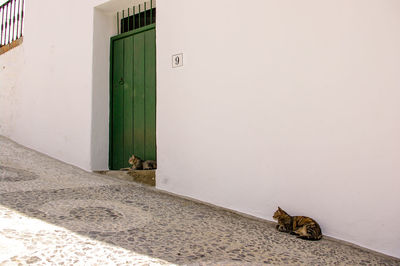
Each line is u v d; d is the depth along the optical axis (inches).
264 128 137.3
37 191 143.9
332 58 119.9
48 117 249.3
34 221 103.7
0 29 327.0
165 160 174.9
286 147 130.7
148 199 153.2
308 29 126.2
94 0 214.8
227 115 150.2
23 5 292.4
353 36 115.3
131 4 209.6
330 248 108.4
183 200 158.6
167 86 175.8
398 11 106.7
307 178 124.6
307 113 125.5
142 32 204.5
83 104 219.1
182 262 86.2
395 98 106.3
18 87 286.0
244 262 90.4
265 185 136.2
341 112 117.1
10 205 117.4
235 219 135.0
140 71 204.8
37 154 243.9
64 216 113.4
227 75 151.0
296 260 95.7
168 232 109.7
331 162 118.8
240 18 147.3
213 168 154.3
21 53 284.5
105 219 115.7
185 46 168.6
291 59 130.5
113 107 222.2
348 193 114.5
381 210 107.4
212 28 157.6
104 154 219.1
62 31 240.7
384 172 107.4
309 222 117.7
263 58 138.9
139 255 87.7
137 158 191.8
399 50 106.2
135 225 113.2
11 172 175.6
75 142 223.9
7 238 87.0
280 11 134.2
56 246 87.0
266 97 137.3
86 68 218.2
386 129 107.7
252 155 140.9
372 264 97.3
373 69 110.8
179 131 169.3
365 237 110.0
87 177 191.5
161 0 181.0
